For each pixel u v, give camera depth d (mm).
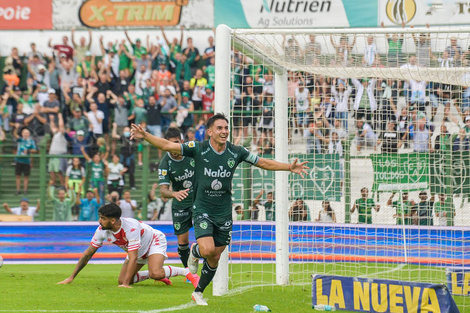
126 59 31562
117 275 20109
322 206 23172
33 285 16453
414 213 23141
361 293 12695
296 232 22344
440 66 15898
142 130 11898
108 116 30203
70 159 27922
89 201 27797
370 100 26047
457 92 24203
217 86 14891
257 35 15805
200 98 31156
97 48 33219
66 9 33438
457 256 22641
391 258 22734
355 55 16125
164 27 33125
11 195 28141
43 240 24984
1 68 33156
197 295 13281
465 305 13961
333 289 13031
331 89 26484
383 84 26391
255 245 23844
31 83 31938
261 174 24203
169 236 25078
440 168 22938
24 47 33406
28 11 33469
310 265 21891
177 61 31828
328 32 14789
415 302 12039
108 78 31234
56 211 27656
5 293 14883
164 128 30141
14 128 31016
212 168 12320
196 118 30406
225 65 14883
